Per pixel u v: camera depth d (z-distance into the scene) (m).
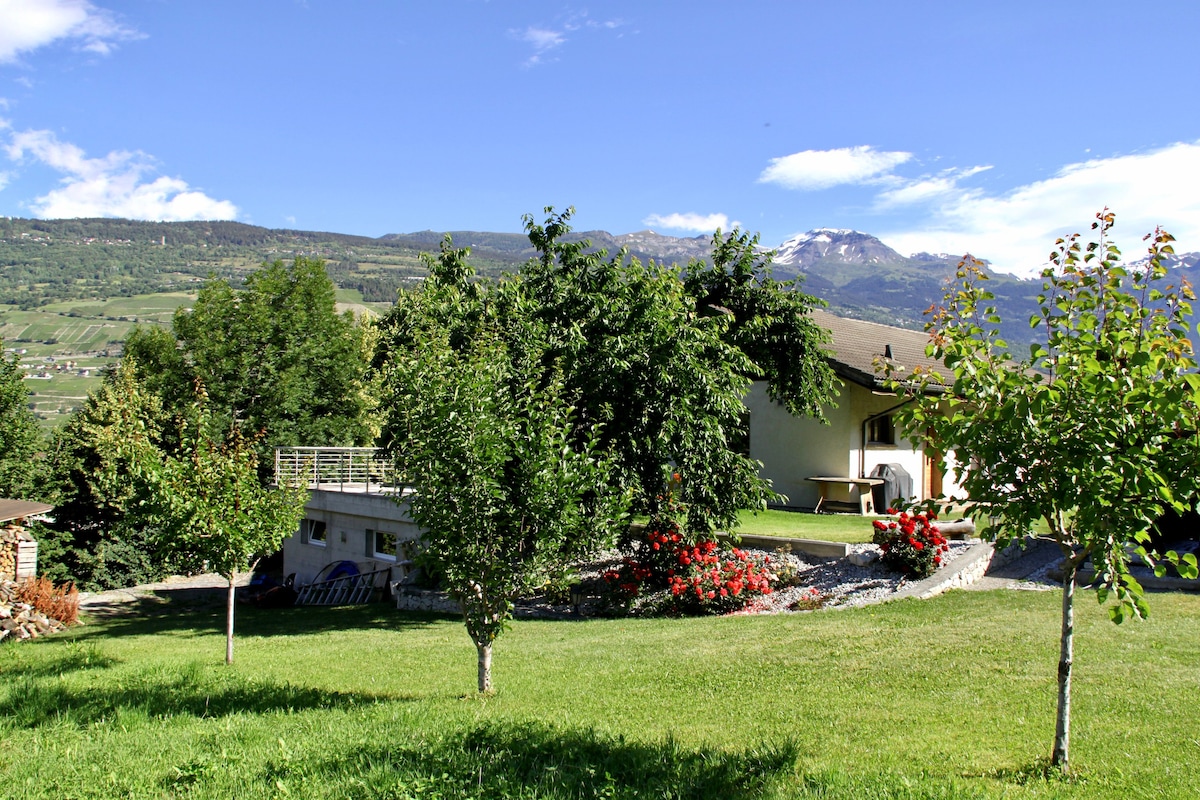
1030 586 13.22
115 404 30.97
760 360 16.81
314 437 37.50
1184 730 6.23
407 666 10.80
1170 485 4.94
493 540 8.42
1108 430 4.89
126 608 23.94
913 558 13.54
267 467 35.34
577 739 6.29
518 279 14.88
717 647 10.42
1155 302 5.25
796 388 17.12
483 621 8.52
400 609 18.56
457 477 8.20
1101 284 5.34
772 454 23.05
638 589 14.41
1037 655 8.73
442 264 15.83
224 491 11.68
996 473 5.29
